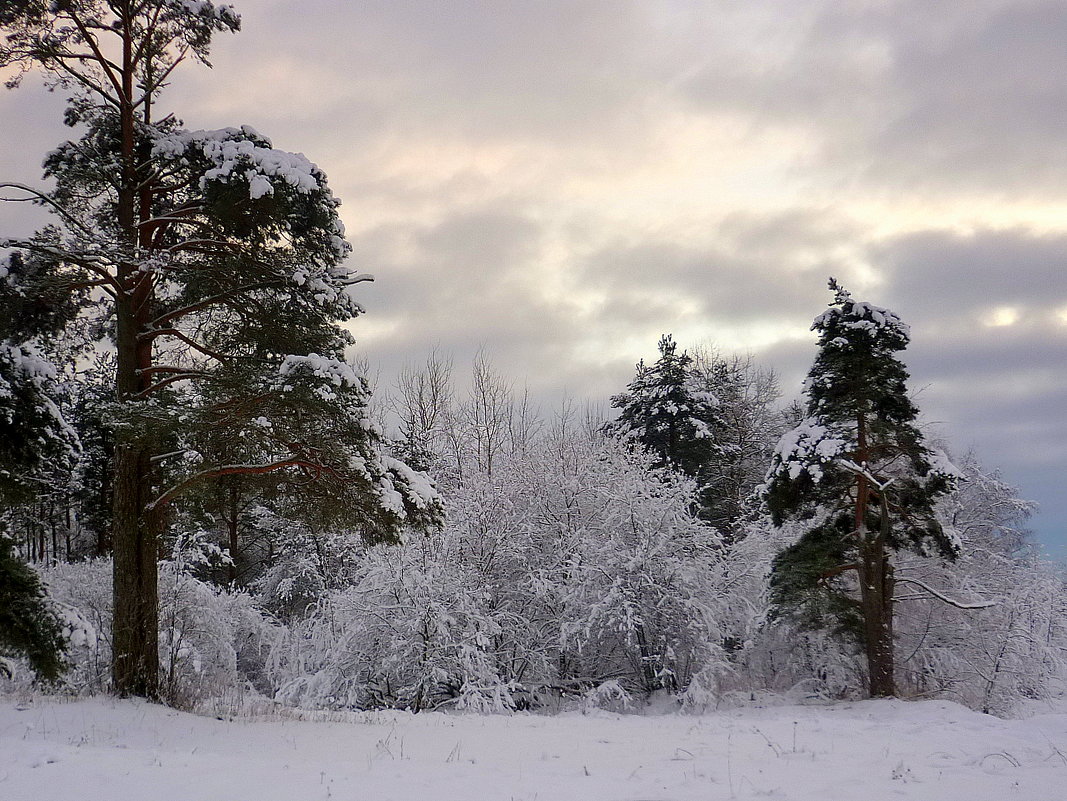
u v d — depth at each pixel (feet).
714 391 135.13
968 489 96.78
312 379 42.45
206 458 47.85
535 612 84.79
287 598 100.83
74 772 23.39
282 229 46.57
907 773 27.48
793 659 79.41
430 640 71.51
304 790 22.74
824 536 68.69
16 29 44.42
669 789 24.89
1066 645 78.84
